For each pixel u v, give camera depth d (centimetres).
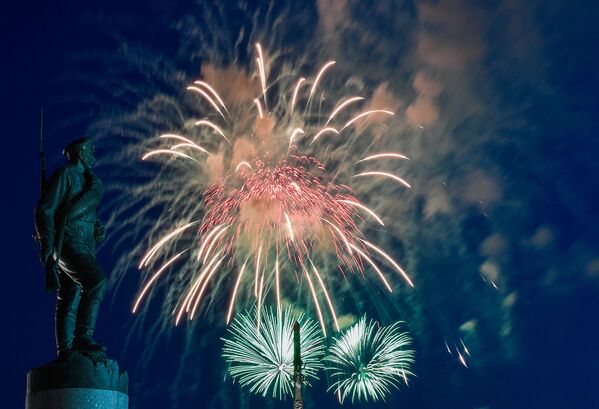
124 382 1425
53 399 1339
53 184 1431
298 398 2198
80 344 1401
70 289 1439
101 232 1505
